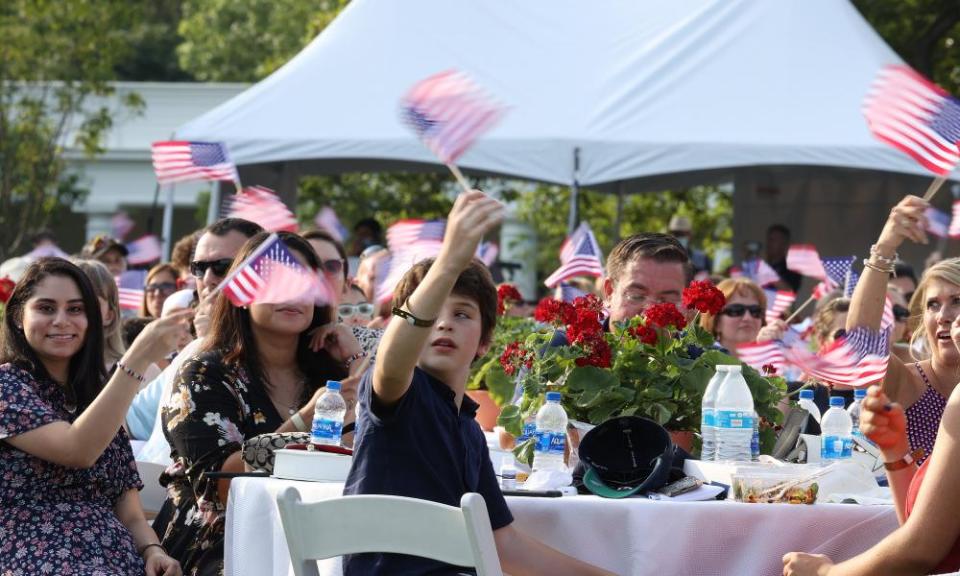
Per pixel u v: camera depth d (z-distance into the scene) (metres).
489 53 23.09
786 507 6.72
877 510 6.79
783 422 8.78
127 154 55.88
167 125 55.88
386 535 5.82
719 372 8.14
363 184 43.03
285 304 8.44
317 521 5.94
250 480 7.14
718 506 6.67
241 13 65.56
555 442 7.70
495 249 22.81
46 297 7.99
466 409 6.79
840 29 23.39
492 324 6.78
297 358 8.81
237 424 8.31
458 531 5.68
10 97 46.19
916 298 9.29
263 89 23.27
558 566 6.46
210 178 13.78
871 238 30.58
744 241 31.20
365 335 10.75
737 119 21.58
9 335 8.05
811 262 18.19
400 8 24.05
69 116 51.41
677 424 8.37
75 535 7.70
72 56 46.25
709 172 29.58
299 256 8.72
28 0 45.34
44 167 46.75
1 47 45.12
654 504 6.64
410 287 6.73
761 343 11.54
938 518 5.99
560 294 16.98
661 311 8.35
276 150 22.25
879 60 23.05
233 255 10.62
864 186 30.52
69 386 8.14
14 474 7.69
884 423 6.52
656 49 22.94
